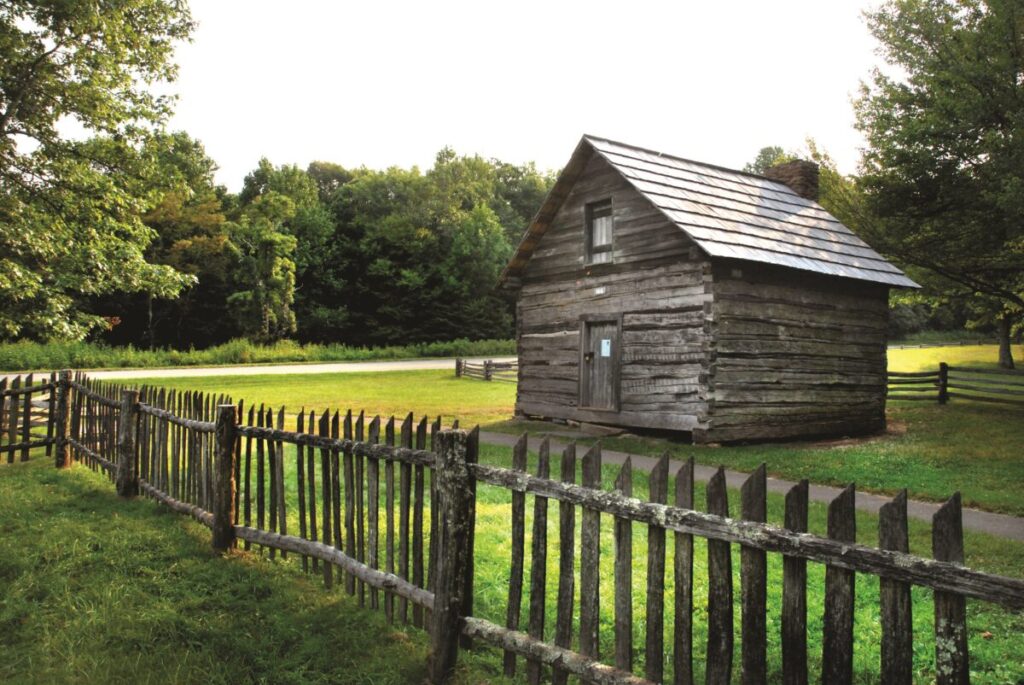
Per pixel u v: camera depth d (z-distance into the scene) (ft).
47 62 54.60
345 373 111.14
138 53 58.90
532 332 62.44
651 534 11.02
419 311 216.54
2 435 36.29
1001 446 43.14
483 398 78.33
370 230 228.63
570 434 52.80
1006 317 98.58
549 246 61.05
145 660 13.60
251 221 185.57
